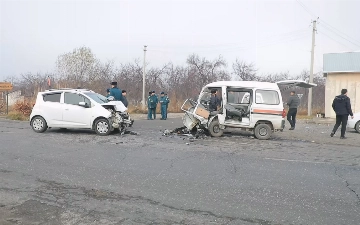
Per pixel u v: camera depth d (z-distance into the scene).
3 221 4.34
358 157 8.68
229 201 5.15
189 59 42.31
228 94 12.59
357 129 14.42
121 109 12.39
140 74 37.09
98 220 4.39
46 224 4.27
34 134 11.78
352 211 4.79
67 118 12.03
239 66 42.16
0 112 21.05
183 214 4.62
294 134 13.46
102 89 30.42
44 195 5.35
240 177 6.49
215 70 42.22
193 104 12.98
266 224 4.32
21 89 26.81
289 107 15.22
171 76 39.69
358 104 23.34
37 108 12.27
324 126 17.44
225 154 8.77
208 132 12.27
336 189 5.80
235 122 11.83
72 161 7.63
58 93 12.36
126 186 5.83
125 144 10.02
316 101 32.81
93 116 11.80
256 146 10.20
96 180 6.17
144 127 14.91
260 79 40.94
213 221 4.39
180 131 12.40
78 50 32.66
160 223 4.32
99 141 10.51
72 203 5.00
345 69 23.42
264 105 11.74
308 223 4.37
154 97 19.70
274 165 7.57
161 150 9.16
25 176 6.39
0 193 5.43
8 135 11.48
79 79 31.05
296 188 5.84
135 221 4.38
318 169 7.25
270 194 5.50
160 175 6.55
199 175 6.59
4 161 7.56
